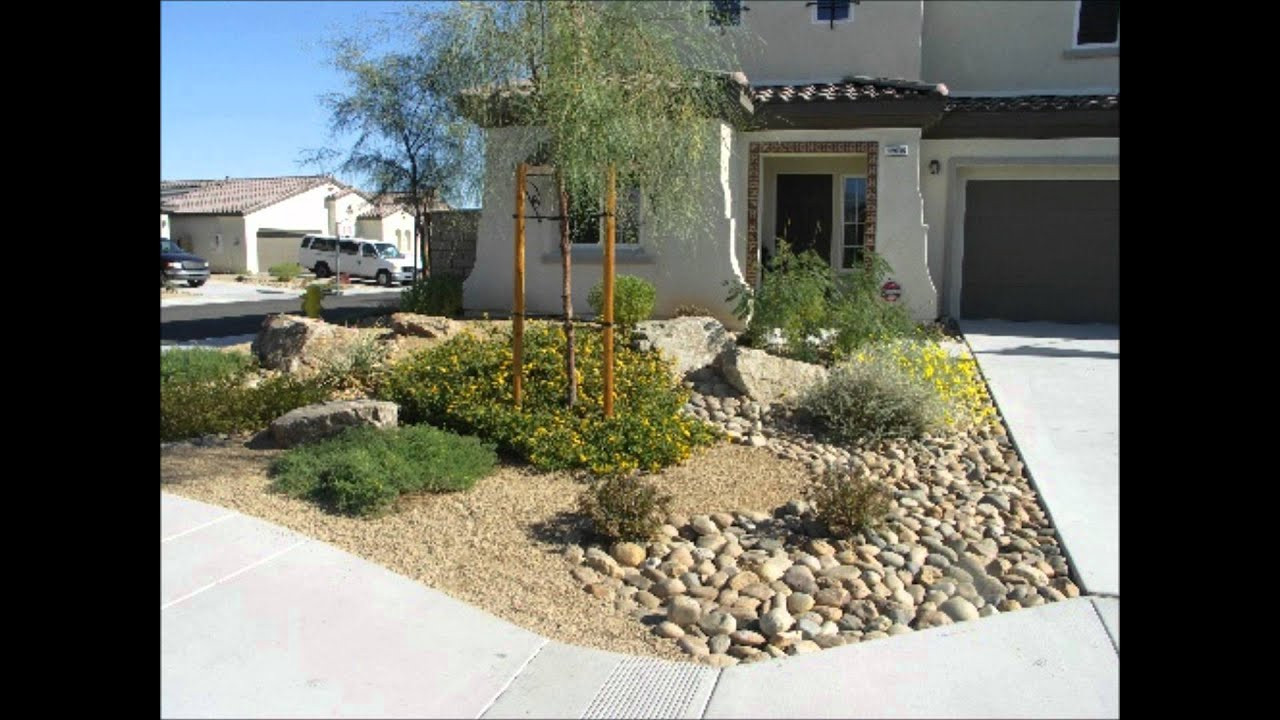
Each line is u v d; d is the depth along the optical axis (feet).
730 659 16.30
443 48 27.14
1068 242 51.70
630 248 45.78
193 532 19.39
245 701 13.92
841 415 28.71
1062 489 23.93
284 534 19.54
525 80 26.89
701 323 35.53
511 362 30.78
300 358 34.71
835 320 37.19
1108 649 15.85
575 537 20.52
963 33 53.93
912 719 13.87
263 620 16.19
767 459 26.25
